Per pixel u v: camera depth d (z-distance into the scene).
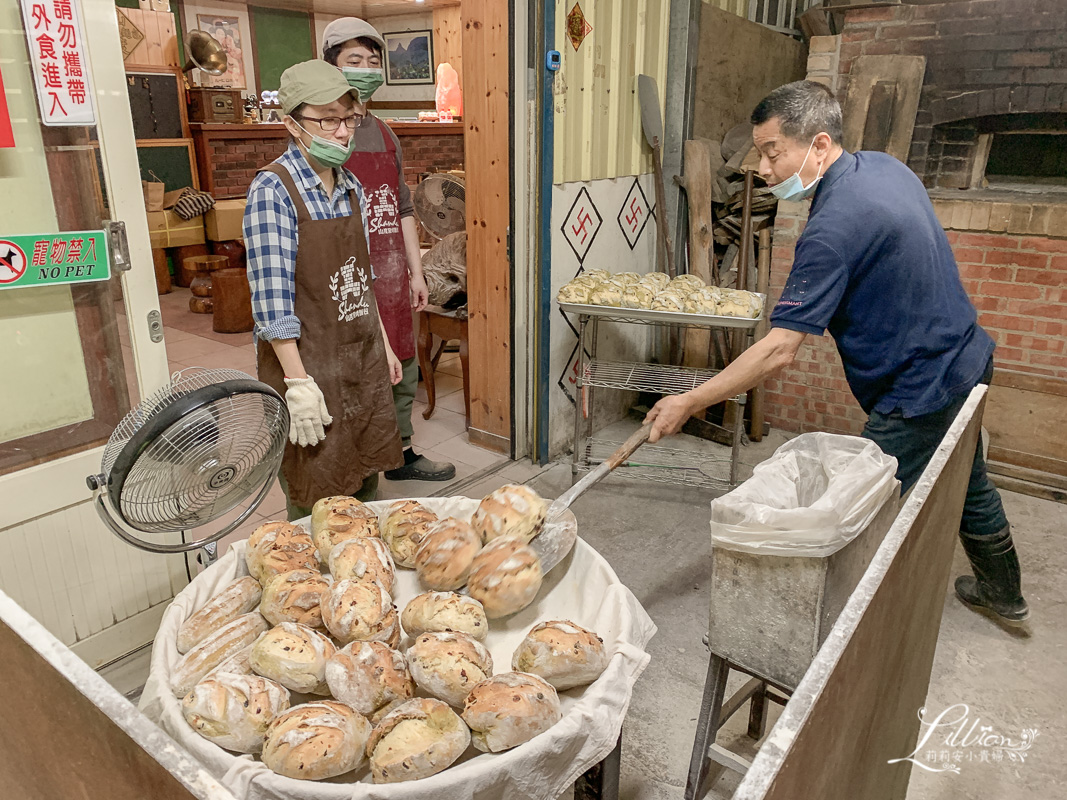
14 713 0.85
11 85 1.62
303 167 1.99
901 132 3.36
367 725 1.06
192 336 5.42
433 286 3.67
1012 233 3.14
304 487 2.16
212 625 1.24
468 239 3.43
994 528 2.31
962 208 3.21
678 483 3.38
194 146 6.75
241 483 1.38
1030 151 3.41
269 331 1.96
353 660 1.11
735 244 4.06
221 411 1.25
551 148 3.16
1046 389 3.18
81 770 0.77
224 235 6.52
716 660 1.58
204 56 7.01
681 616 2.50
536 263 3.29
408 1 8.12
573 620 1.36
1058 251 3.07
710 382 1.91
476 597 1.31
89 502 1.90
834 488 1.39
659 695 2.17
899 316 1.92
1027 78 3.05
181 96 6.62
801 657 1.43
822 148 1.97
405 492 3.23
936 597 1.38
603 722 1.10
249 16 8.05
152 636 2.09
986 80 3.15
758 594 1.44
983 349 2.01
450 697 1.11
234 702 1.04
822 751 0.79
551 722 1.07
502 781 1.00
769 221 3.90
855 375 2.08
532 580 1.31
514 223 3.21
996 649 2.38
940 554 1.33
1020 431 3.29
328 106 1.86
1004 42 3.06
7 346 1.72
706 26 3.87
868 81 3.37
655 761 1.93
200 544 1.39
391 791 0.94
